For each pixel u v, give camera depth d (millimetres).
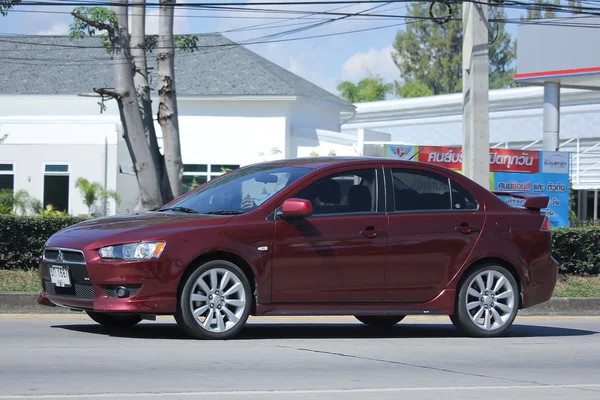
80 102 71125
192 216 16297
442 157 42875
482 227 17891
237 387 11977
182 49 36469
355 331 19125
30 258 28234
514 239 18172
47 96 70938
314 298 16500
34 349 14930
